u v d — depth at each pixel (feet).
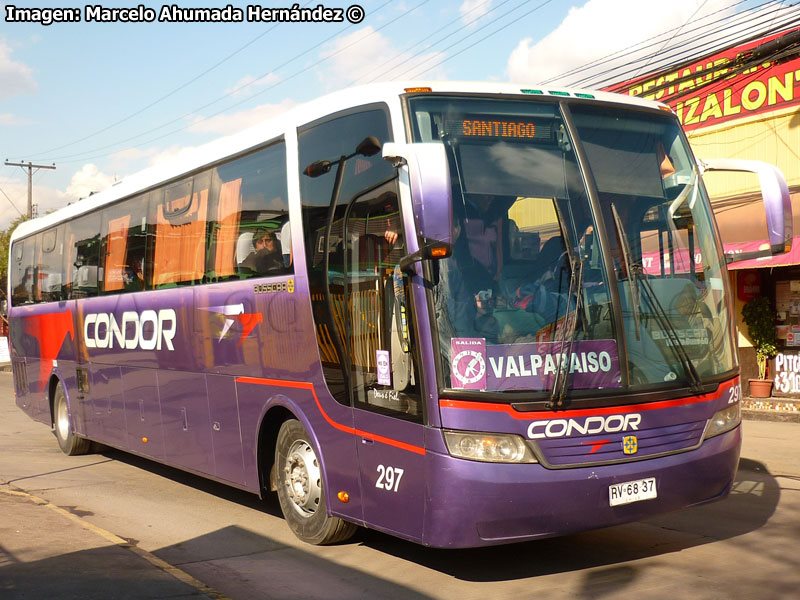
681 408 19.79
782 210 20.84
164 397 31.76
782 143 52.01
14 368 51.60
